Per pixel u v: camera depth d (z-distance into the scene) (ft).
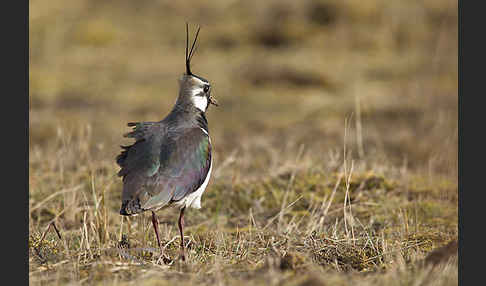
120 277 28.27
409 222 38.58
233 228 38.91
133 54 88.99
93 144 54.08
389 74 77.87
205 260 31.24
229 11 102.89
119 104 69.46
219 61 85.20
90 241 33.47
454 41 86.74
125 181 31.37
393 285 25.81
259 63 81.30
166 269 29.27
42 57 86.28
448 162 51.13
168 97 72.79
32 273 28.91
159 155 31.58
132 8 107.45
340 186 43.52
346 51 86.99
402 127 61.41
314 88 74.95
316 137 59.52
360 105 67.82
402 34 89.92
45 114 64.90
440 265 27.40
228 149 56.24
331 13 94.68
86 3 108.88
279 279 26.55
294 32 91.56
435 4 96.07
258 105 69.92
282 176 45.50
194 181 32.09
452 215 40.11
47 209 40.40
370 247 32.65
